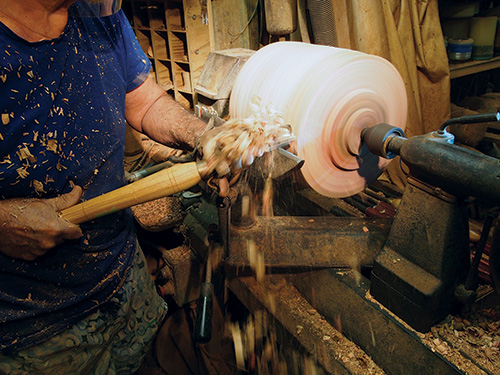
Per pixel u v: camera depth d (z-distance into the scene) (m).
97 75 0.94
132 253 1.20
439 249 0.99
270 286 1.50
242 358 1.99
